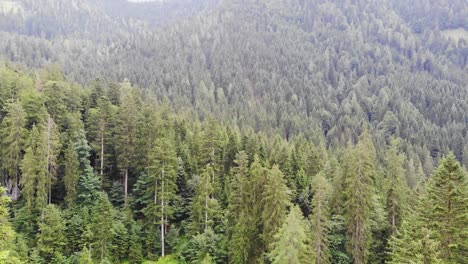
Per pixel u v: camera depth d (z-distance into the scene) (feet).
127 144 216.33
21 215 183.52
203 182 190.49
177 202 209.67
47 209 178.50
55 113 232.12
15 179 202.28
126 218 197.06
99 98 256.32
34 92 231.50
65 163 199.93
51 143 198.39
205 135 225.56
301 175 222.89
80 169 210.18
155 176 192.24
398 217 172.86
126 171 215.51
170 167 192.44
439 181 113.50
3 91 231.50
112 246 179.32
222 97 601.21
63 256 172.76
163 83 628.28
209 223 189.16
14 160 200.03
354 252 159.02
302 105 605.73
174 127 279.08
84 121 247.29
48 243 173.17
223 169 230.89
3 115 227.81
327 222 153.89
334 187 186.19
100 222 174.40
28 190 184.55
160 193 192.03
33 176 185.68
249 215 167.22
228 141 245.86
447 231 110.01
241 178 176.45
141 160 222.07
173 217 201.57
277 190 152.66
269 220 152.15
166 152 192.95
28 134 205.05
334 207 182.60
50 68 329.31
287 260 120.57
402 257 109.40
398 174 231.30
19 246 160.25
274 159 237.04
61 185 210.18
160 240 196.13
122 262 182.91
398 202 173.78
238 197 175.63
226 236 176.96
